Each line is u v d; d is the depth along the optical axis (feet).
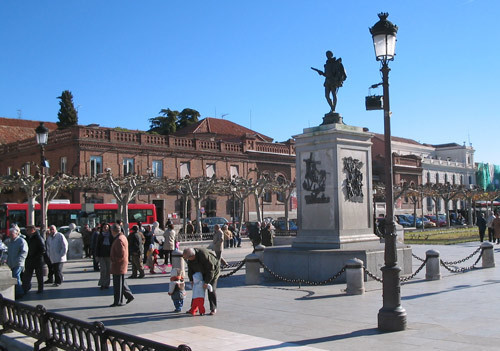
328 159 51.83
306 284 48.11
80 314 36.65
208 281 34.73
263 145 186.80
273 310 35.58
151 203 153.69
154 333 29.45
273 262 52.24
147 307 38.83
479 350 24.12
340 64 54.13
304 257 49.47
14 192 157.58
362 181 53.72
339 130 51.34
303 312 34.47
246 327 30.35
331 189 51.37
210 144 171.32
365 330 28.76
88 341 21.16
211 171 170.50
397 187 173.47
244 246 115.85
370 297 39.99
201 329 30.19
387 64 31.09
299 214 54.08
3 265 37.50
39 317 24.57
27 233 48.75
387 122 30.76
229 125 214.28
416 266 62.85
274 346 25.53
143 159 153.69
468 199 193.26
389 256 29.30
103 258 50.49
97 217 128.98
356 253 47.44
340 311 34.58
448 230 158.10
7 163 173.68
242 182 130.31
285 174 190.49
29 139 161.58
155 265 74.38
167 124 258.37
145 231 77.71
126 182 109.19
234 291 45.27
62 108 220.84
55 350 24.12
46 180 105.60
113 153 147.23
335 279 47.55
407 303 37.17
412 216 197.77
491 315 32.45
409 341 26.05
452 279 50.29
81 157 140.77
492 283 47.01
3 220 117.29
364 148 54.29
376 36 31.07
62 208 124.06
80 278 62.13
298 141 54.39
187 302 40.57
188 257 34.55
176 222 157.07
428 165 262.26
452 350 24.22
